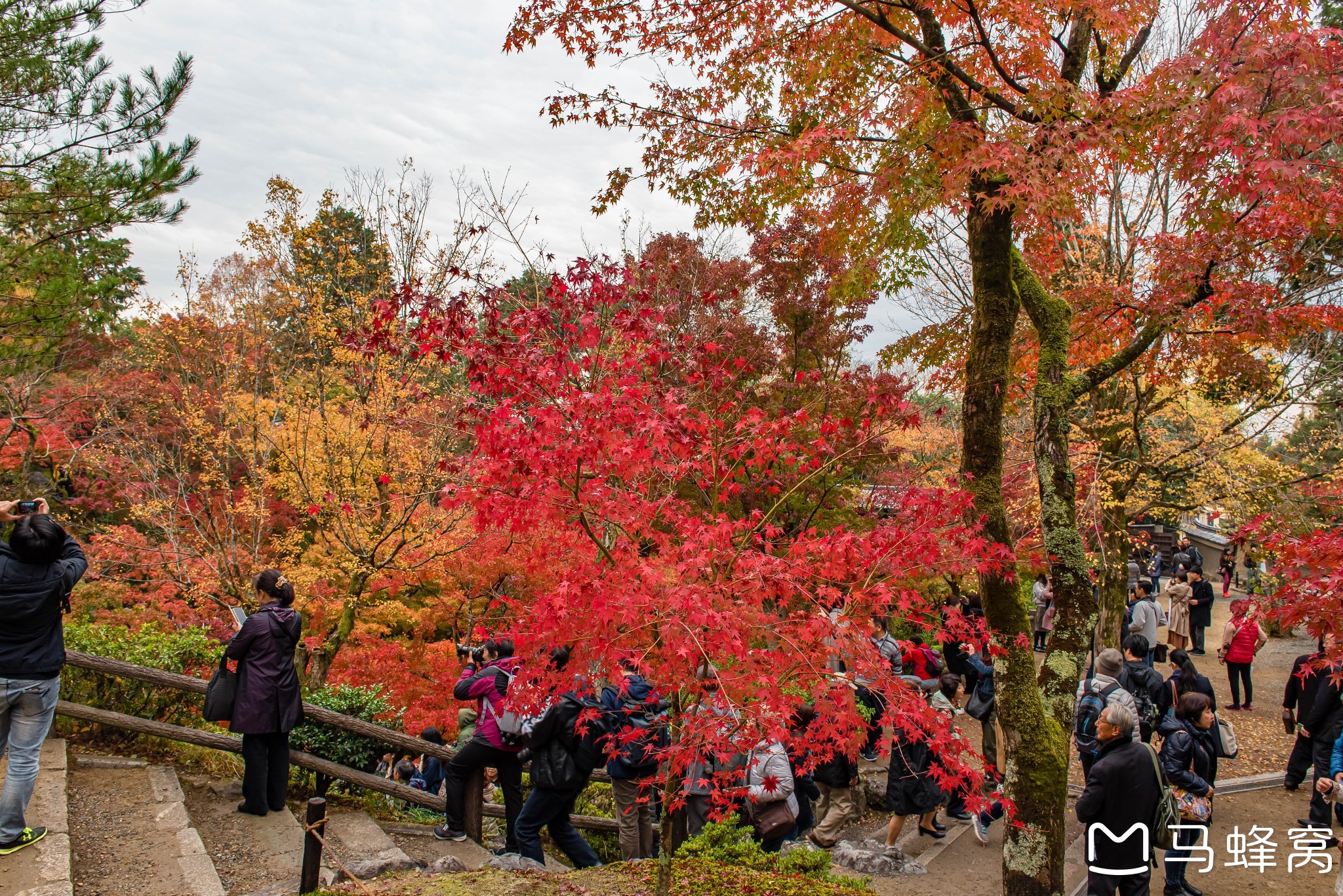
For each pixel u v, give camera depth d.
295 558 11.08
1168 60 4.83
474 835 5.55
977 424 4.54
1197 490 10.45
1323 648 5.80
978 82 4.99
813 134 4.69
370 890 3.81
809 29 5.54
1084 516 7.42
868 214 5.92
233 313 10.45
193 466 12.38
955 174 4.27
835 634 3.00
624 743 3.94
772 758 4.48
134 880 3.99
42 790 4.71
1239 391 9.21
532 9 5.52
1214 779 5.82
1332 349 8.16
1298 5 4.48
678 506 3.51
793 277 10.48
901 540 3.43
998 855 6.27
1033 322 5.20
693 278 10.00
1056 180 4.26
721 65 5.91
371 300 8.64
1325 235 5.77
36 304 7.70
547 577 3.59
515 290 4.36
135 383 12.78
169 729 5.30
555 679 3.34
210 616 10.57
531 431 3.04
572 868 5.39
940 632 3.89
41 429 11.60
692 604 2.74
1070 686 4.34
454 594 9.45
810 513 8.59
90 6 7.39
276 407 9.80
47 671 4.01
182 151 7.68
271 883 4.27
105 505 13.22
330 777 5.60
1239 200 4.95
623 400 3.13
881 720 3.16
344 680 8.91
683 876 3.98
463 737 6.32
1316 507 7.37
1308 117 3.93
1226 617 17.84
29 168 7.42
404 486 8.80
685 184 6.34
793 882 3.91
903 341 7.30
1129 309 6.30
